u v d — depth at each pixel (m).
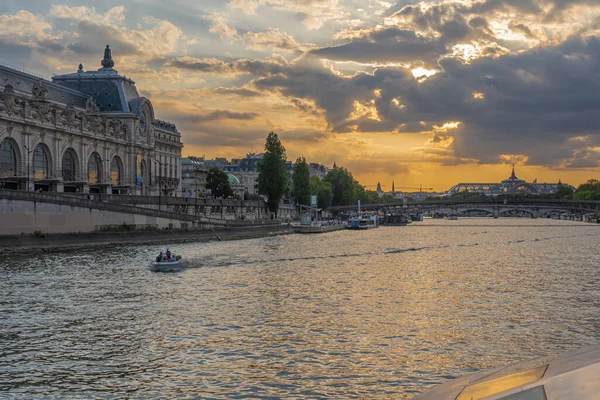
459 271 85.69
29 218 109.69
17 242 104.50
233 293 63.56
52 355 39.81
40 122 147.50
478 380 13.31
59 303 56.97
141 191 193.38
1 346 41.88
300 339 43.75
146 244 131.00
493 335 45.03
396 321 49.72
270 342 42.88
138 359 38.88
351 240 159.25
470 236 185.25
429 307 55.94
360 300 59.69
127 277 74.75
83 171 166.00
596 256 111.75
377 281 73.81
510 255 114.19
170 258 84.75
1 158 137.50
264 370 36.59
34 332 45.72
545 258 107.69
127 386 33.97
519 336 44.84
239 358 39.03
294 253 113.19
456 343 42.78
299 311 53.84
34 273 77.12
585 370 11.44
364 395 32.69
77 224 120.38
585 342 43.22
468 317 51.41
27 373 36.19
